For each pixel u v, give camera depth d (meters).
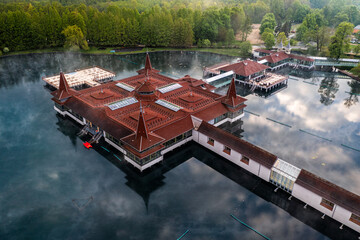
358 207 54.59
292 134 89.62
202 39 191.75
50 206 62.91
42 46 179.25
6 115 99.88
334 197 57.50
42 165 75.19
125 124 80.88
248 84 129.62
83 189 67.44
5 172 72.75
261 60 146.00
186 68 152.88
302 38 193.62
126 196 65.50
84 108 89.81
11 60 161.75
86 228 57.75
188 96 97.31
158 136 72.50
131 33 183.25
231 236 55.84
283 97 117.69
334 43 157.25
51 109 104.75
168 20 182.50
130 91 101.25
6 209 62.16
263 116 101.19
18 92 118.75
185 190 67.06
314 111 105.19
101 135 85.88
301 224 58.25
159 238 55.50
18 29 168.50
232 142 74.62
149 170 73.44
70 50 177.88
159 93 99.69
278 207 62.31
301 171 62.94
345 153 80.44
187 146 83.31
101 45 191.50
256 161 69.25
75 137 87.31
